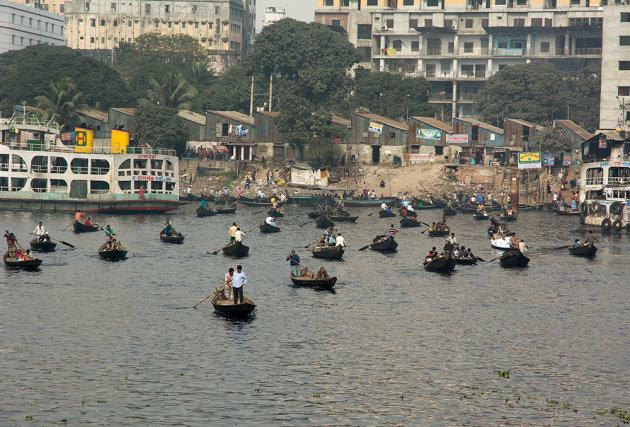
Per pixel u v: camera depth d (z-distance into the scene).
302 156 155.12
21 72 160.38
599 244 85.81
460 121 152.50
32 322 45.38
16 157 110.62
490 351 40.97
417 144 153.25
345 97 175.00
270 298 53.16
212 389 34.78
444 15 198.25
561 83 174.25
